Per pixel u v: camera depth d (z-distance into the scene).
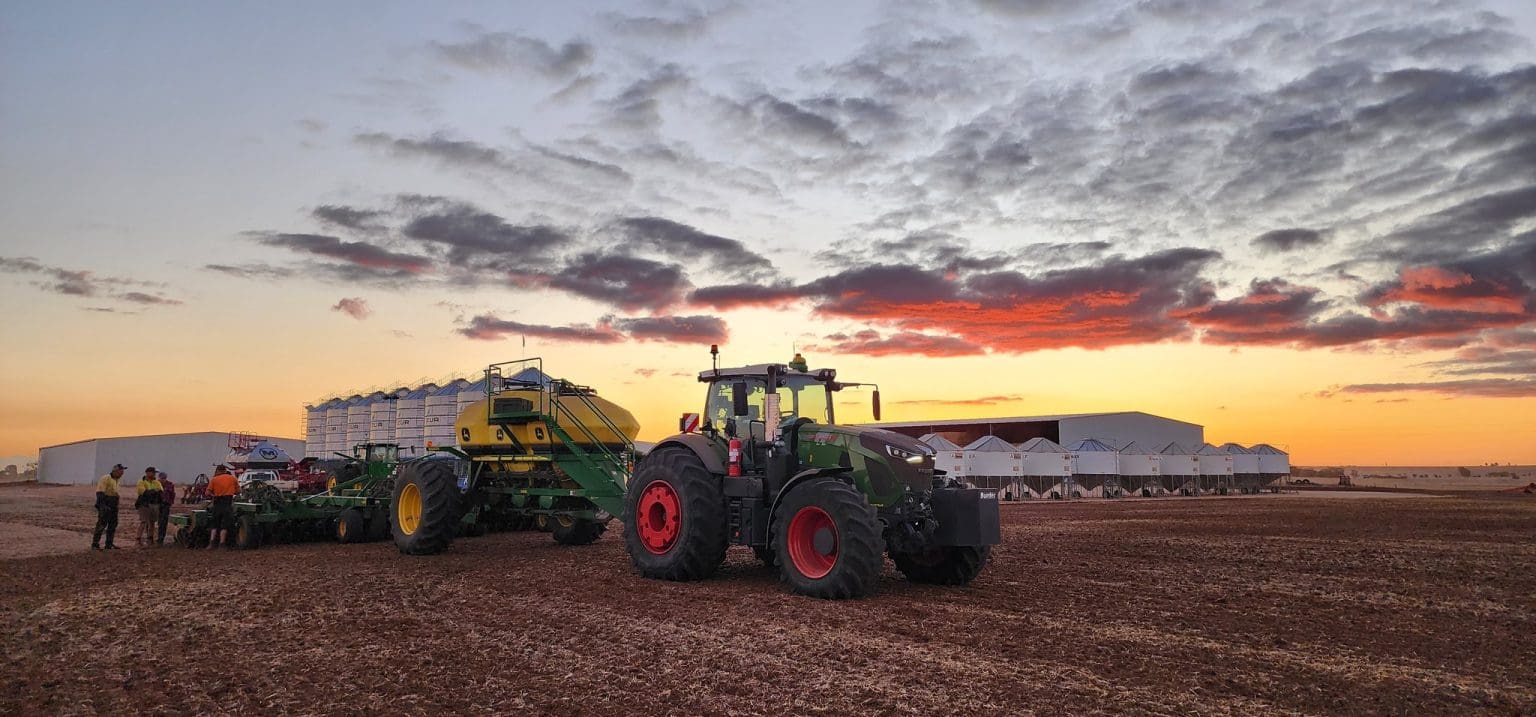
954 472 33.81
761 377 10.07
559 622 7.22
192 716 4.79
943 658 5.92
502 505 14.09
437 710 4.84
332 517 15.31
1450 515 22.12
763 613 7.59
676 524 9.71
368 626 7.15
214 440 61.69
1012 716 4.66
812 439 9.43
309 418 36.34
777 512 8.94
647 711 4.77
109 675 5.68
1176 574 10.36
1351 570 10.81
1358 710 4.85
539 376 13.02
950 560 9.30
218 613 7.83
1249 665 5.82
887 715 4.69
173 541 16.08
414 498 13.05
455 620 7.36
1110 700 4.96
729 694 5.09
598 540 14.82
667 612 7.65
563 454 12.51
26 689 5.37
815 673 5.53
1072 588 9.18
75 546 15.04
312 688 5.29
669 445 10.30
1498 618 7.61
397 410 32.19
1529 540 14.97
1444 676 5.59
